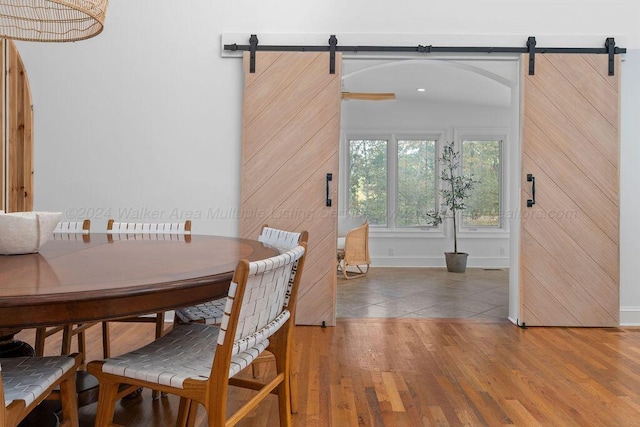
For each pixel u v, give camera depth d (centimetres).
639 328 350
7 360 138
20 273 133
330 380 243
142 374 131
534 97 351
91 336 317
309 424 195
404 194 721
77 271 137
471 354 287
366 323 364
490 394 226
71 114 356
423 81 579
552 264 353
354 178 722
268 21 357
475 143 715
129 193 359
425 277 609
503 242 710
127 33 357
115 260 159
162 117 358
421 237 714
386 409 209
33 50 353
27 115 353
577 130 351
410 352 290
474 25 356
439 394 226
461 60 364
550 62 351
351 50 354
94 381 212
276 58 353
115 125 357
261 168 355
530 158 352
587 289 353
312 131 354
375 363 270
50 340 305
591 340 318
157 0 357
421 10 357
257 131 354
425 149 718
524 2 354
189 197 359
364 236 614
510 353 289
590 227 352
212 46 357
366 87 615
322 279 355
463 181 709
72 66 355
